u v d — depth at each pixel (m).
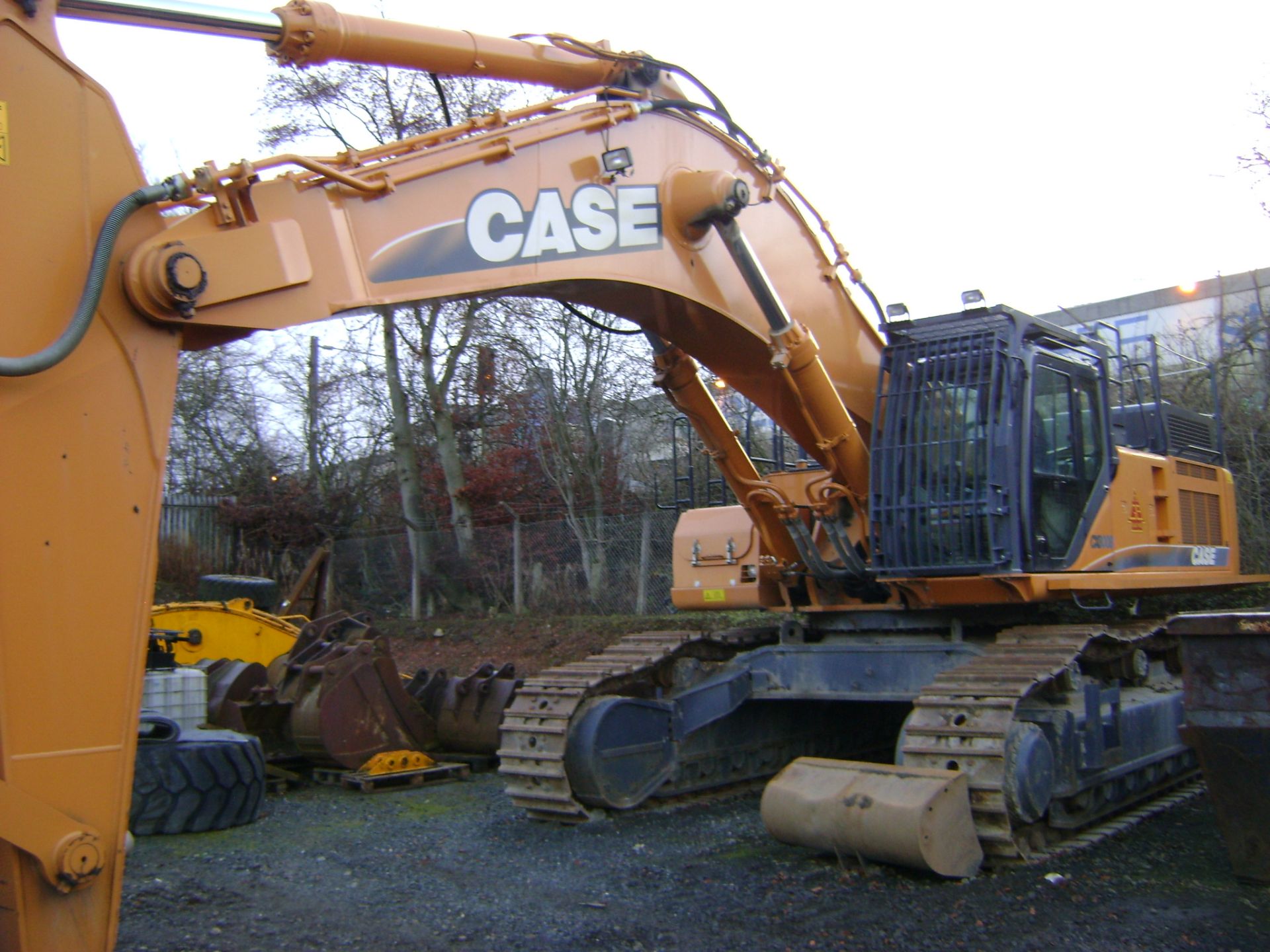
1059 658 6.14
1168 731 7.44
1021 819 5.62
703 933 4.83
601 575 15.82
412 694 10.08
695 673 8.18
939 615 7.36
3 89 3.19
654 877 5.77
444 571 17.64
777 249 6.68
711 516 8.44
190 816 7.16
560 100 5.40
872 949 4.54
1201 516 8.99
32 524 3.07
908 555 6.84
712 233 6.07
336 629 9.88
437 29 4.90
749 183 6.49
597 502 17.25
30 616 3.04
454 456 18.27
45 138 3.26
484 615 17.00
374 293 4.25
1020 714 6.19
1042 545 6.93
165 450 3.40
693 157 6.07
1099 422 7.71
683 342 6.45
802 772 5.98
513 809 7.84
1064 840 6.26
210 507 21.89
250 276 3.72
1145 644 7.52
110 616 3.19
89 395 3.24
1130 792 7.16
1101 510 7.52
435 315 17.95
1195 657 5.15
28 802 2.95
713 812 7.49
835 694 7.51
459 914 5.23
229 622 10.99
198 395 23.95
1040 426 7.11
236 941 4.87
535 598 16.39
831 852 5.67
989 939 4.56
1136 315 20.20
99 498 3.22
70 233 3.28
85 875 3.03
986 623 7.25
